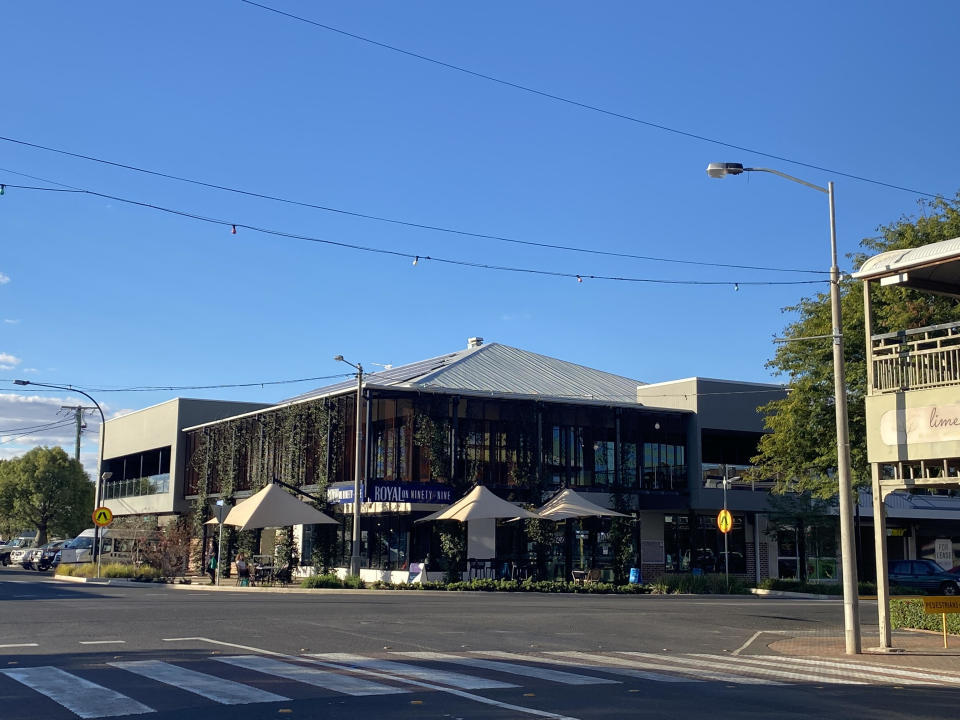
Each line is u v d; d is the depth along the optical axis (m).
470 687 11.38
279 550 44.56
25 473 72.75
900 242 28.20
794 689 12.12
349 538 42.78
